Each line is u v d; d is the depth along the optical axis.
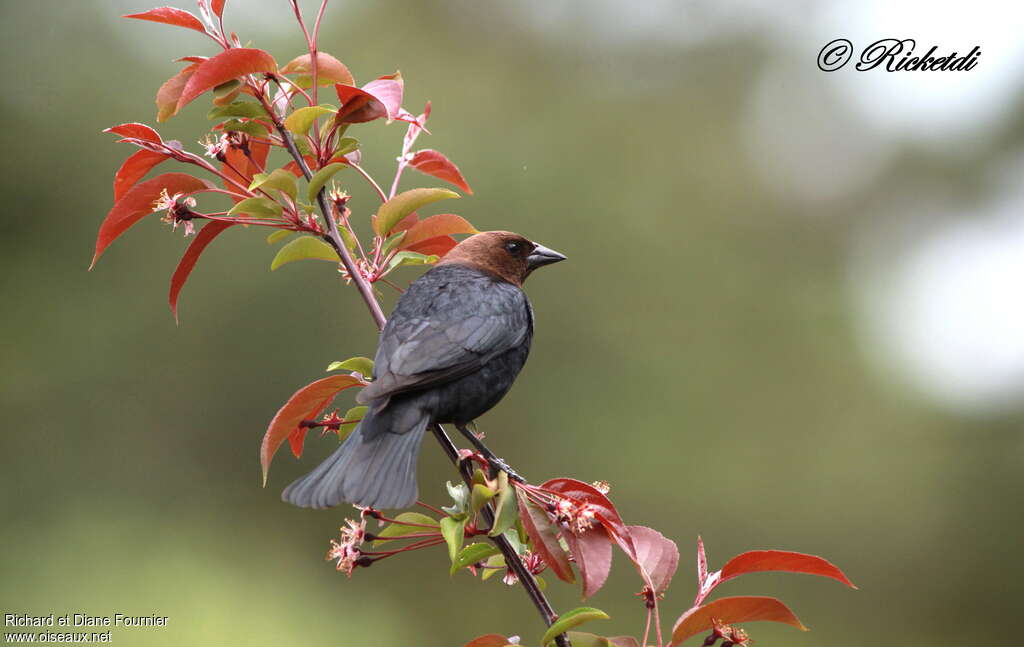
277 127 4.79
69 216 15.27
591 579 4.08
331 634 13.80
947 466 17.95
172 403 14.62
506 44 19.42
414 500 4.51
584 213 17.55
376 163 15.12
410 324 5.25
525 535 4.40
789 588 17.05
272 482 14.66
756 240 19.09
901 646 17.19
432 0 18.72
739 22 20.48
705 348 17.67
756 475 17.28
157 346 14.71
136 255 15.01
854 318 18.88
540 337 16.83
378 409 4.77
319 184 4.73
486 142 17.62
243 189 4.98
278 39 17.31
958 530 17.53
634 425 16.75
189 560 13.52
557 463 16.39
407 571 14.87
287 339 14.77
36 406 14.39
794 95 20.41
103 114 15.70
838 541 17.34
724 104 20.20
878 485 17.72
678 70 20.28
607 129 19.00
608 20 19.92
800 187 20.09
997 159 20.48
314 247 4.87
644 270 17.69
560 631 3.94
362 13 18.70
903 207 20.48
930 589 17.34
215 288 14.81
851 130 20.47
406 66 18.38
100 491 14.19
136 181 4.98
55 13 16.03
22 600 12.68
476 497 4.14
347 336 14.84
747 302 18.38
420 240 5.23
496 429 16.28
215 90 4.62
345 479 4.62
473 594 15.02
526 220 17.16
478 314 5.40
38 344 14.62
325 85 4.75
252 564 14.09
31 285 14.88
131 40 16.42
